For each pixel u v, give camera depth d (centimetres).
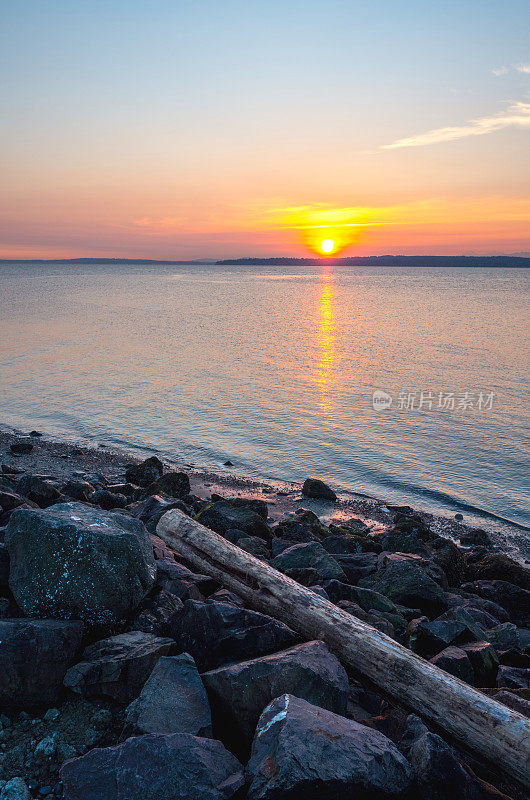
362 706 630
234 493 2408
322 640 649
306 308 13425
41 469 2491
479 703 551
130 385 4616
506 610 1324
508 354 6512
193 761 459
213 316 11056
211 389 4544
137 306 13250
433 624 843
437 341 7638
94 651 611
